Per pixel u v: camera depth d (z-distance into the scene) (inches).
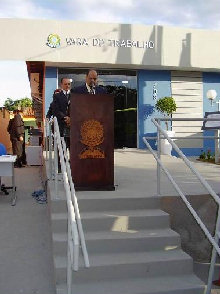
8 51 474.3
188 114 561.3
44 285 169.6
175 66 526.3
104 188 229.8
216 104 573.0
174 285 166.9
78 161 227.0
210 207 220.5
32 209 273.9
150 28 512.1
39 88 625.6
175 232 195.5
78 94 225.9
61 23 482.6
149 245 186.7
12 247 206.5
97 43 494.0
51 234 202.8
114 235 188.7
